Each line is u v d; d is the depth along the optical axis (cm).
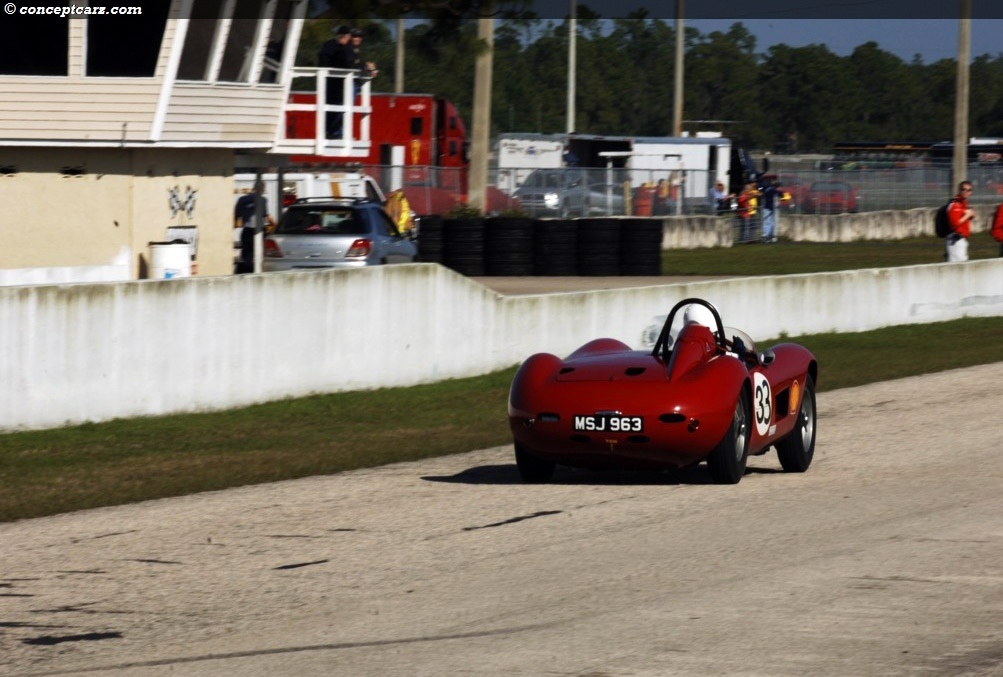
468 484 3575
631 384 3294
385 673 1909
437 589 2389
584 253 11525
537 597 2320
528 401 3344
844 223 17788
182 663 1972
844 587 2367
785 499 3247
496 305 6375
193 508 3247
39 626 2184
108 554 2731
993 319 8844
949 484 3444
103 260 7831
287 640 2083
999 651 1984
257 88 8488
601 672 1897
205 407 5172
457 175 14588
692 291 7206
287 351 5469
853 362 6781
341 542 2805
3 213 7425
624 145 18188
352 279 5697
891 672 1888
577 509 3139
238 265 9375
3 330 4503
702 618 2173
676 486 3462
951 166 19625
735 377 3331
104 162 7762
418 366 6016
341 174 12225
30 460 4125
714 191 16638
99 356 4800
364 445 4466
